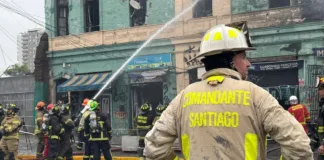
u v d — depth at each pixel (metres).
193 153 2.65
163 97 21.03
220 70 2.75
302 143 2.40
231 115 2.58
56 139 11.61
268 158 11.35
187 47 20.45
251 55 18.97
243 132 2.54
